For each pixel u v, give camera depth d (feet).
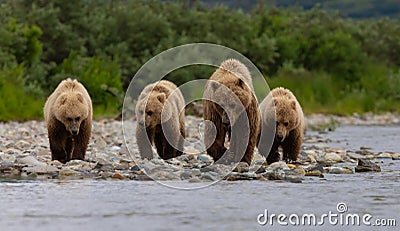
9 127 301.22
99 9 562.66
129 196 123.65
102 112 395.96
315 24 611.88
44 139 236.43
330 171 159.63
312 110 496.64
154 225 100.58
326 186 136.77
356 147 236.22
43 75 433.89
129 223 101.76
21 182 138.51
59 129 167.32
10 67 402.31
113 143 221.46
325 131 343.67
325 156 189.47
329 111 500.74
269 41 548.72
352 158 191.52
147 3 581.12
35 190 128.98
